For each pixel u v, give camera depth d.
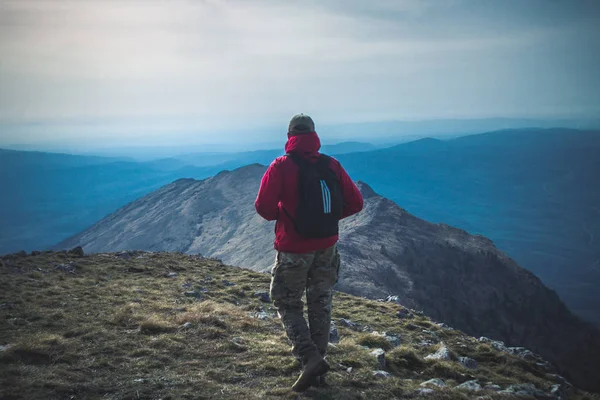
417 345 9.93
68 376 5.62
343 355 7.37
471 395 6.72
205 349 6.95
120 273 13.88
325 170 5.52
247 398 5.31
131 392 5.31
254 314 9.99
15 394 5.04
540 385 8.76
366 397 5.78
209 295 12.04
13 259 14.17
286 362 6.57
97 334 7.31
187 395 5.30
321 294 5.81
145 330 7.60
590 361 156.62
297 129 5.64
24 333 7.33
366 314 12.73
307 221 5.35
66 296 10.07
